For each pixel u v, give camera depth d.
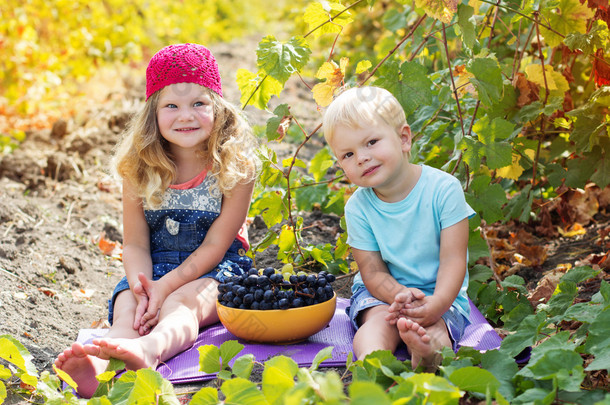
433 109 3.00
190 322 2.23
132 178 2.58
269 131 2.59
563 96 2.76
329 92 2.59
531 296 2.56
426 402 1.54
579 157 2.95
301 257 2.86
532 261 2.95
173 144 2.63
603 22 2.59
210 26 12.05
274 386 1.60
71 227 3.61
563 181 3.04
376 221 2.26
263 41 2.48
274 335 2.15
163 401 1.70
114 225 3.66
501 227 3.41
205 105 2.53
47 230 3.48
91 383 1.93
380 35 7.08
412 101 2.51
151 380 1.71
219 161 2.55
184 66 2.49
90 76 7.39
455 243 2.17
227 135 2.63
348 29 7.21
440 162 2.85
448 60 2.50
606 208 3.45
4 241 3.23
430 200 2.20
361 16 7.16
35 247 3.25
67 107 6.30
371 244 2.27
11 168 4.28
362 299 2.27
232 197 2.58
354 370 1.77
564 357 1.66
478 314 2.42
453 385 1.59
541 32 2.77
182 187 2.60
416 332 1.85
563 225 3.36
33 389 2.01
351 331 2.34
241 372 1.82
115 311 2.37
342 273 2.97
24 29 6.40
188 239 2.60
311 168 3.24
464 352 1.88
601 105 2.69
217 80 2.61
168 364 2.10
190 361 2.12
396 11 3.89
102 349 1.91
